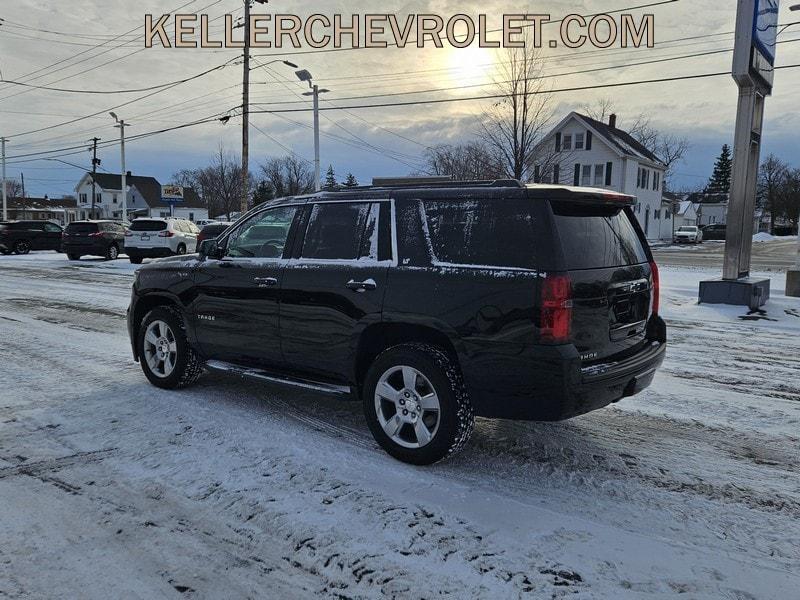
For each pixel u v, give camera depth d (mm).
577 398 3578
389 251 4180
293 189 81625
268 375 4926
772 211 85688
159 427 4754
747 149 10812
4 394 5625
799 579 2828
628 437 4645
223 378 6234
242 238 5191
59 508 3451
